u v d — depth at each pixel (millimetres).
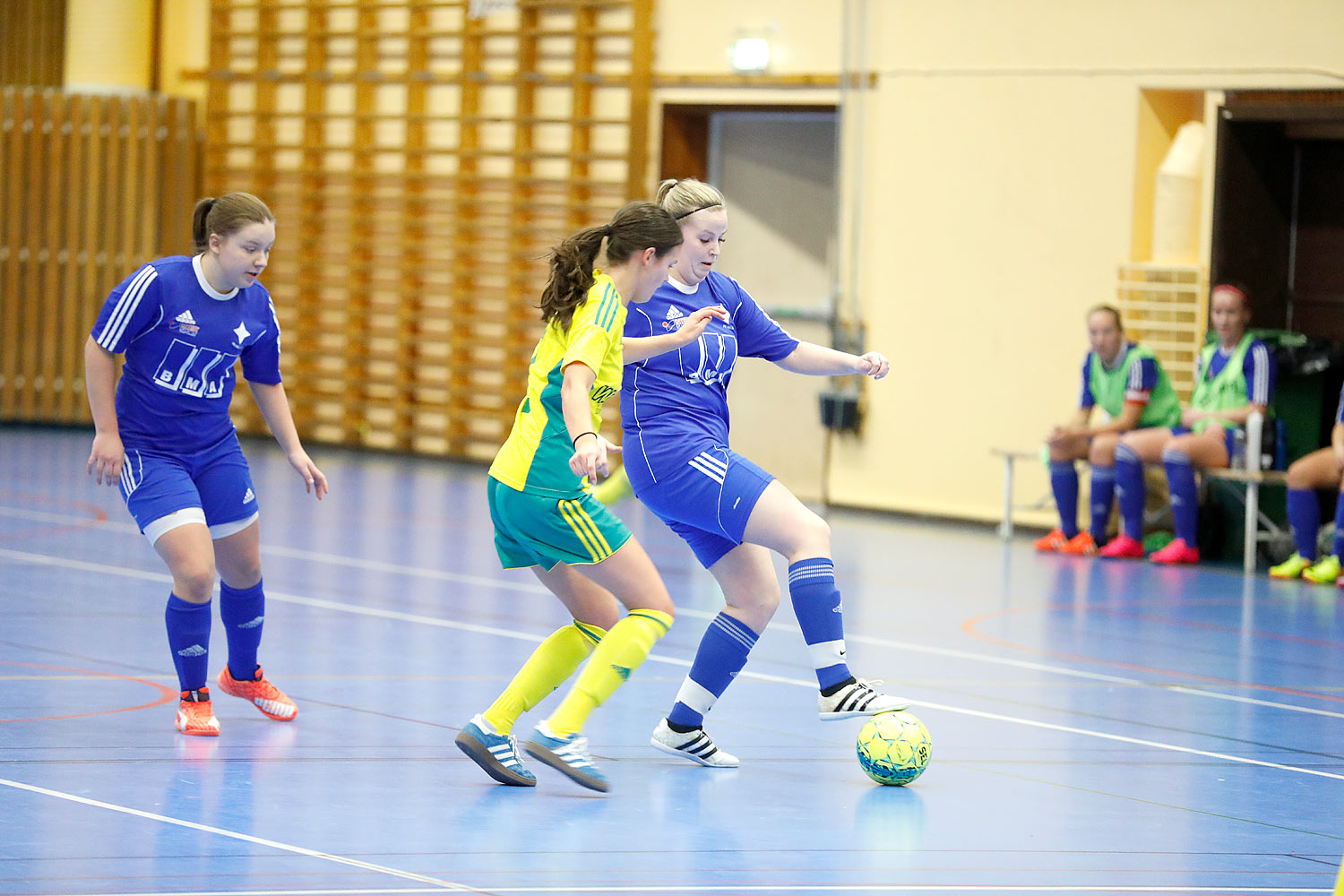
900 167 31812
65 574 20500
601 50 37000
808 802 11094
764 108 34938
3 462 33750
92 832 9688
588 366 10430
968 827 10539
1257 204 28812
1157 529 27844
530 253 38062
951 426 31391
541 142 38062
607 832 10148
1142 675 16625
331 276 40875
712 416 11891
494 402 39250
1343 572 24406
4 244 41094
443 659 16094
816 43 33469
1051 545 27812
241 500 12867
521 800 10922
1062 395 30094
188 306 12352
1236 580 24609
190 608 12398
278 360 13281
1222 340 26656
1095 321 27156
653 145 36156
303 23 40781
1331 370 27594
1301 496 24828
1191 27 28375
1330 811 11289
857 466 32719
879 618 19750
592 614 11453
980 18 30672
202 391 12609
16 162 40938
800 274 35562
